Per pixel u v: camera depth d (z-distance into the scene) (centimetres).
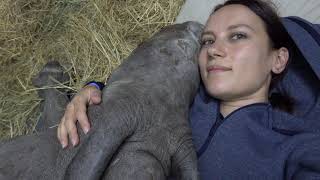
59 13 92
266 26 63
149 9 90
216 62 60
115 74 59
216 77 61
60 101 74
